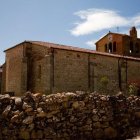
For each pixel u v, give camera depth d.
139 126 15.62
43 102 13.64
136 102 16.09
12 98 13.62
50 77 37.47
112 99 15.38
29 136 13.00
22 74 40.78
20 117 13.07
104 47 68.31
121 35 64.50
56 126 13.52
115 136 14.85
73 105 14.11
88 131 14.21
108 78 43.91
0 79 50.94
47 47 38.62
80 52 40.72
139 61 48.53
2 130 12.95
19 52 42.66
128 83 46.44
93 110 14.59
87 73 41.38
